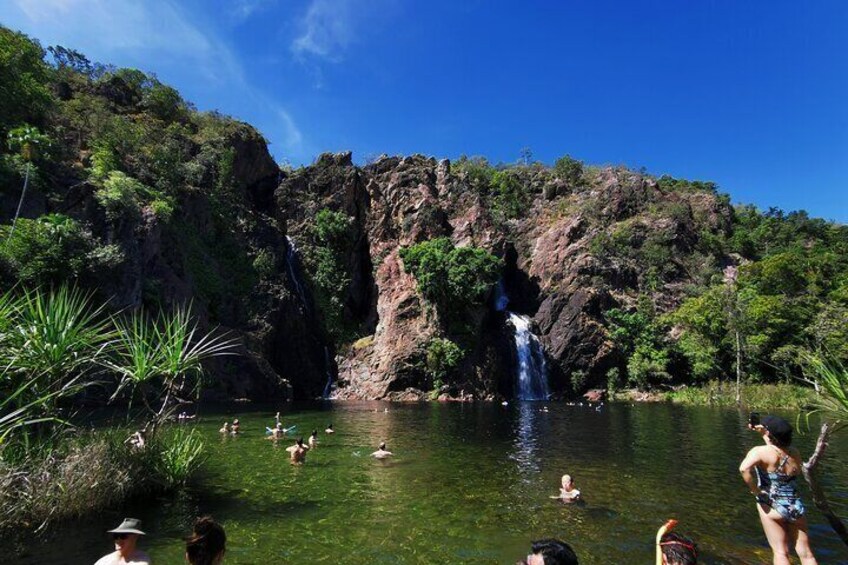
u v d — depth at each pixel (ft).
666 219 230.48
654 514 36.88
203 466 50.78
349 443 68.59
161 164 157.38
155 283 126.82
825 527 33.83
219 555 14.66
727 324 160.56
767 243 260.01
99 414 81.51
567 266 197.16
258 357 143.95
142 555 18.97
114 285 111.96
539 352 173.06
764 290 192.85
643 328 173.88
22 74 140.15
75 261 102.32
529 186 266.77
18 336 33.94
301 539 30.86
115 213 121.90
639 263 209.56
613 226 229.86
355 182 201.26
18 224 100.78
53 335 34.63
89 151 148.77
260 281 164.25
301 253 186.19
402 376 158.20
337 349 175.11
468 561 27.84
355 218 197.67
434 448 65.57
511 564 27.43
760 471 21.75
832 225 314.55
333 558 27.91
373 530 32.73
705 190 301.02
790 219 304.30
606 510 37.78
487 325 176.24
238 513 35.70
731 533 32.81
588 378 166.91
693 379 167.84
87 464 34.55
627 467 53.98
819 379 21.53
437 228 190.90
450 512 36.91
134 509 35.27
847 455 60.54
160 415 41.60
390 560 27.81
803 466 20.42
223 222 168.96
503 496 41.57
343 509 37.32
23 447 33.19
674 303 194.70
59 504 31.83
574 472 51.24
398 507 38.04
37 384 34.35
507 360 170.81
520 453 62.23
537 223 229.25
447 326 164.96
